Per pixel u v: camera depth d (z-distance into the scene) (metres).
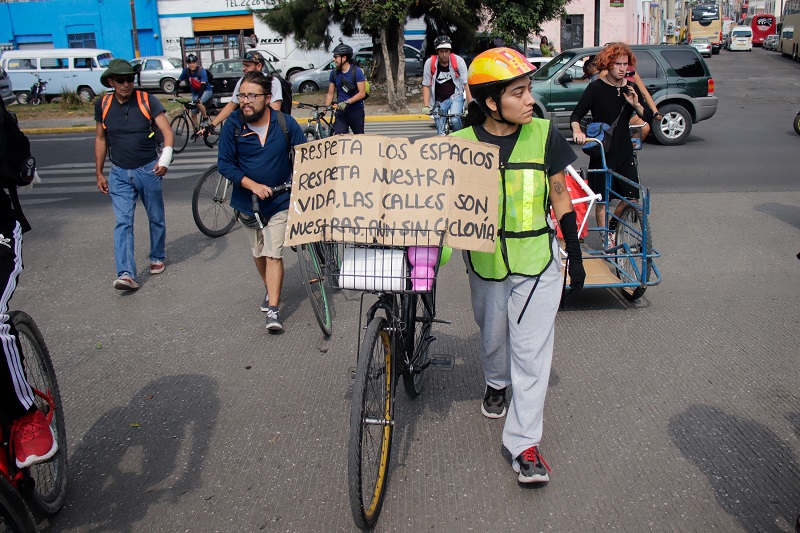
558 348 5.00
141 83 31.55
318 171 3.27
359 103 11.14
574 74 15.25
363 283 3.21
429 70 11.13
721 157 12.32
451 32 26.78
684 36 60.50
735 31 59.69
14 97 28.23
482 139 3.32
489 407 4.06
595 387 4.44
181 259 7.45
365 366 3.08
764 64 40.62
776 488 3.41
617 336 5.17
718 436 3.86
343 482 3.59
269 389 4.59
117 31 39.75
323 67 28.52
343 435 4.02
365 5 20.75
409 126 18.80
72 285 6.78
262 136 5.25
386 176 3.17
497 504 3.36
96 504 3.48
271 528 3.26
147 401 4.48
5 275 2.97
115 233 6.46
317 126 10.40
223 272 7.02
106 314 6.02
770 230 7.75
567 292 5.75
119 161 6.47
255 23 38.31
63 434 3.58
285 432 4.07
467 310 5.79
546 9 26.06
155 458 3.86
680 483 3.47
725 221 8.17
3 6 40.03
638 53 14.01
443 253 3.39
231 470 3.72
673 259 6.90
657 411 4.14
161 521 3.34
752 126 16.19
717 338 5.08
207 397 4.51
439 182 3.14
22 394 2.98
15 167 3.19
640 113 6.14
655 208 8.88
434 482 3.55
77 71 30.95
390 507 3.37
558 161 3.32
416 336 4.17
